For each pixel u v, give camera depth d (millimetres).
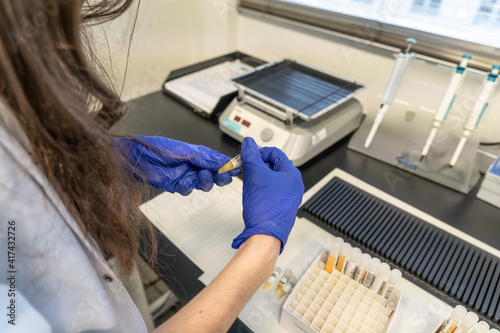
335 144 1215
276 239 582
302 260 826
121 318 632
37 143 363
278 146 1028
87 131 368
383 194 1000
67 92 334
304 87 1148
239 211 954
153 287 867
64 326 520
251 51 1706
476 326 626
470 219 924
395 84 1040
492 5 989
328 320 662
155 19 1329
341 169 1102
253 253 531
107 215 492
